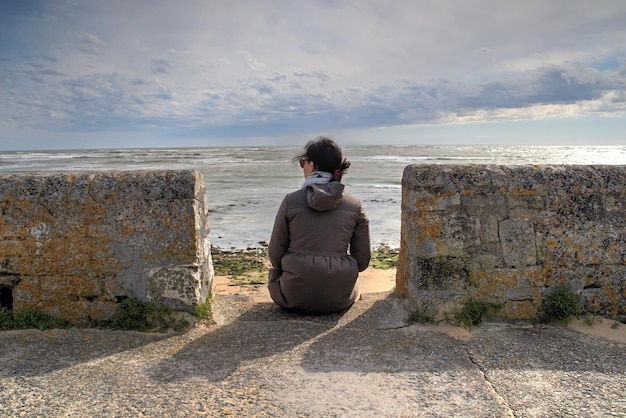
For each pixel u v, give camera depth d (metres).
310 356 3.20
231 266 8.43
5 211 3.69
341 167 4.09
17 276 3.72
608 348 3.33
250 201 16.30
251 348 3.35
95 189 3.70
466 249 3.79
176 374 2.96
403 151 88.75
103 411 2.55
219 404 2.61
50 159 55.91
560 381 2.87
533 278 3.79
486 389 2.77
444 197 3.77
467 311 3.76
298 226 3.92
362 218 4.10
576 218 3.78
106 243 3.72
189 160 50.69
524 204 3.77
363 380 2.87
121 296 3.75
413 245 3.90
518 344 3.39
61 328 3.69
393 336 3.54
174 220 3.72
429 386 2.80
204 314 3.80
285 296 4.04
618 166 3.89
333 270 3.86
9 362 3.13
